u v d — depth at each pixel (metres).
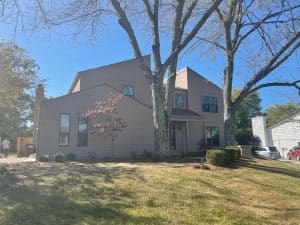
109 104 22.52
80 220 7.88
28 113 52.66
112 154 23.55
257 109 68.38
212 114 35.09
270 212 10.29
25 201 8.72
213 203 10.47
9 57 24.92
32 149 30.64
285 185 14.00
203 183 12.63
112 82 28.78
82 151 22.73
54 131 22.19
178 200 10.34
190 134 33.03
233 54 22.42
